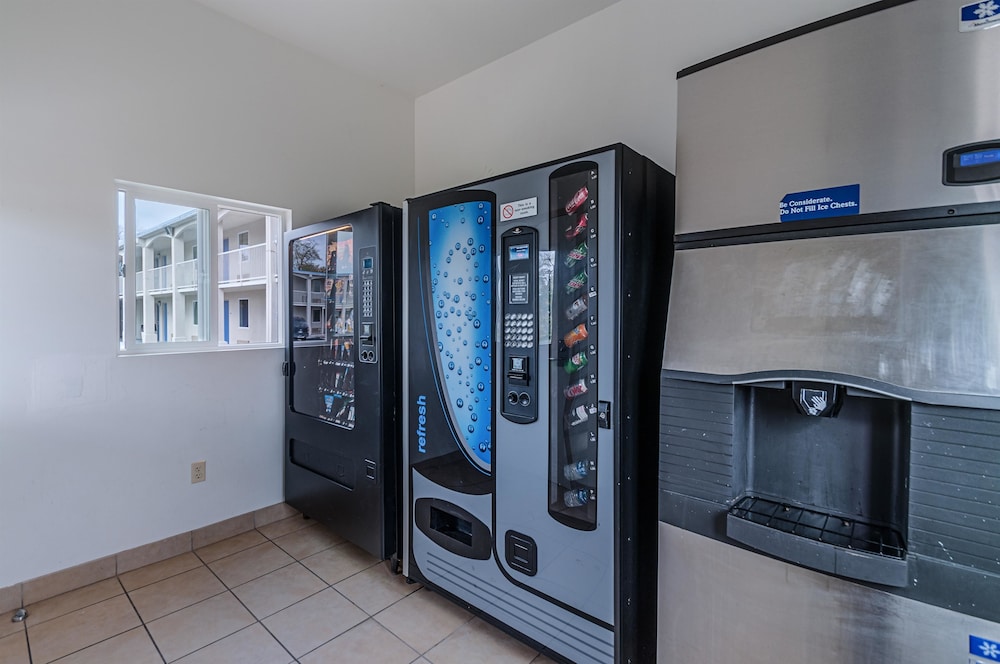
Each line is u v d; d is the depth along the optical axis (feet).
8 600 6.08
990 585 2.74
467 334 5.75
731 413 3.81
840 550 3.20
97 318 6.74
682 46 6.61
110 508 6.91
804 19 5.61
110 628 5.81
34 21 6.15
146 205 7.44
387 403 6.89
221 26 7.89
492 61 9.28
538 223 5.03
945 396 2.84
